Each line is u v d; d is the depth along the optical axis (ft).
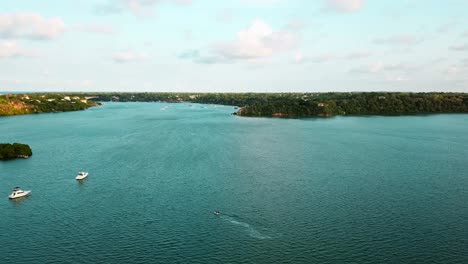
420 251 256.93
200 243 268.82
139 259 249.34
